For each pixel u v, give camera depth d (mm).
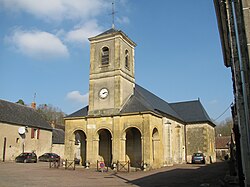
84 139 29250
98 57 28078
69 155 26875
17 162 31688
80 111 28438
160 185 13523
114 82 26578
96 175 18766
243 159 8391
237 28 7551
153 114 25031
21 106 41125
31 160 32250
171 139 31500
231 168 16500
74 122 27531
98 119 26266
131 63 29375
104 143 28125
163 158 28328
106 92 26797
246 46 7000
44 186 12586
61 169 23109
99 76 27516
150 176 18109
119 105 25844
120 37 27391
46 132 42031
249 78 7027
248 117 7168
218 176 17391
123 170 22969
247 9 6922
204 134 36312
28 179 15125
